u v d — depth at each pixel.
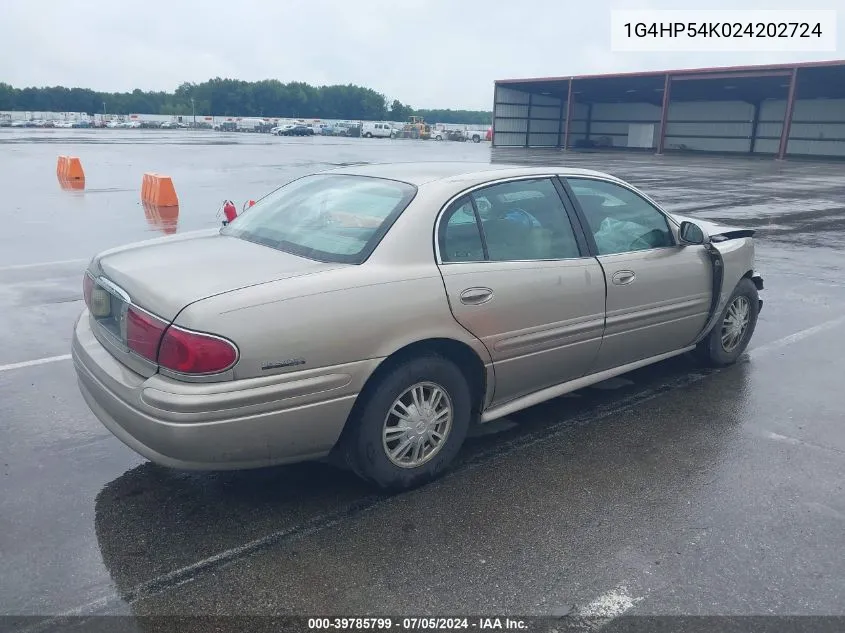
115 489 3.44
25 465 3.67
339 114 132.62
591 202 4.18
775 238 11.86
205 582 2.74
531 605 2.63
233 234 3.91
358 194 3.72
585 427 4.23
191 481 3.52
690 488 3.50
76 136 53.25
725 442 4.03
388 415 3.27
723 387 4.89
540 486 3.51
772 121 49.62
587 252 4.04
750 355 5.60
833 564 2.89
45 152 32.22
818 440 4.06
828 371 5.23
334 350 2.99
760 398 4.70
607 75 48.84
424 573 2.81
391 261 3.24
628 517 3.23
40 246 10.00
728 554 2.95
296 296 2.94
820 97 47.06
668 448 3.95
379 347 3.12
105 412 3.23
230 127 87.12
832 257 10.13
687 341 4.85
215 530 3.10
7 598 2.62
